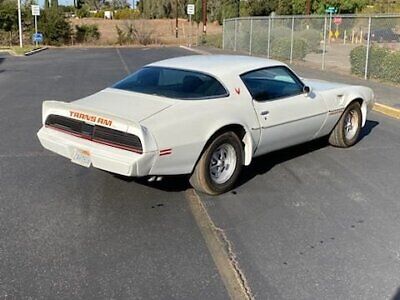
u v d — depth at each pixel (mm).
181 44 41375
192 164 4762
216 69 5234
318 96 6207
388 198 5000
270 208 4730
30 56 27922
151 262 3664
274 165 6125
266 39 25094
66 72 18438
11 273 3492
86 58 25953
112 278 3438
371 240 4035
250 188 5289
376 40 21953
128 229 4238
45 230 4203
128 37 42906
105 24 56625
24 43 40156
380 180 5562
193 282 3387
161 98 4875
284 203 4863
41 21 40906
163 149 4395
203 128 4715
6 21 40281
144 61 23562
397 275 3484
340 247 3908
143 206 4762
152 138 4320
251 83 5363
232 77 5203
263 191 5199
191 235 4129
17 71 18906
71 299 3178
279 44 22812
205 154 4816
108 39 44344
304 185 5395
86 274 3486
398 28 20297
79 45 41062
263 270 3553
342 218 4488
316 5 45469
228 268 3580
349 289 3301
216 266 3609
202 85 5008
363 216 4535
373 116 9625
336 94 6527
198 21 51438
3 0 41594
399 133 8047
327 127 6535
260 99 5379
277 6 48219
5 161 6238
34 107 10562
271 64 5711
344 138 6863
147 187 5273
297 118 5820
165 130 4434
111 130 4422
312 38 23297
